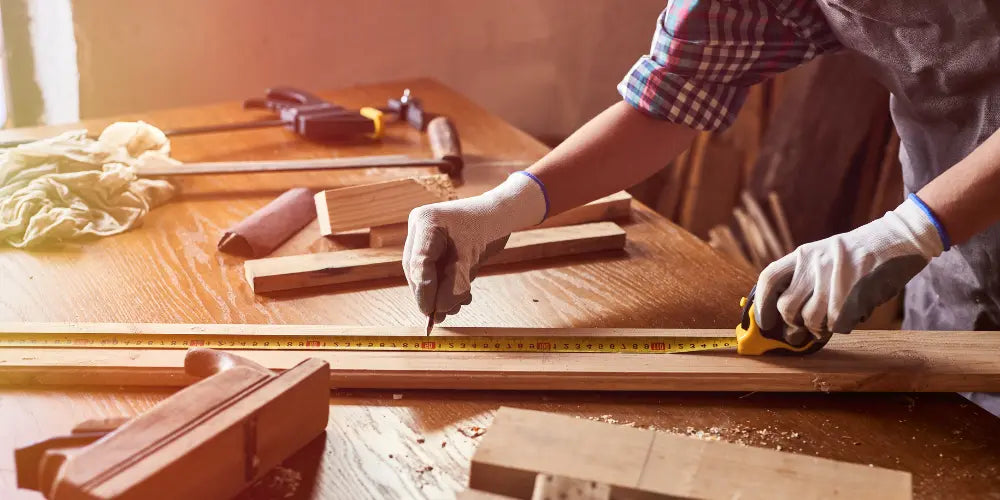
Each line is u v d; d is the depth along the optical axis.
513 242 1.63
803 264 1.20
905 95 1.47
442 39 2.98
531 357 1.28
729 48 1.45
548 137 3.30
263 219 1.67
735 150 3.26
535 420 1.03
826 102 3.06
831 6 1.40
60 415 1.17
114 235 1.66
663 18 1.49
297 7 2.70
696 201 3.28
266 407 1.00
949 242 1.17
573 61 3.23
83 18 2.44
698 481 0.96
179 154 2.04
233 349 1.28
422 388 1.25
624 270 1.62
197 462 0.93
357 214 1.65
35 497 1.00
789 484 0.96
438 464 1.10
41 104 2.58
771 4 1.45
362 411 1.19
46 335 1.29
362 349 1.29
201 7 2.58
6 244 1.60
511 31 3.08
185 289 1.49
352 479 1.06
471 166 2.04
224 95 2.72
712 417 1.22
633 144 1.48
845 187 3.12
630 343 1.33
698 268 1.63
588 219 1.77
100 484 0.86
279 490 1.03
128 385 1.23
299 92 2.30
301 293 1.50
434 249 1.28
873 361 1.28
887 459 1.14
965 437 1.19
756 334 1.28
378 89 2.56
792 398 1.26
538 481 0.94
